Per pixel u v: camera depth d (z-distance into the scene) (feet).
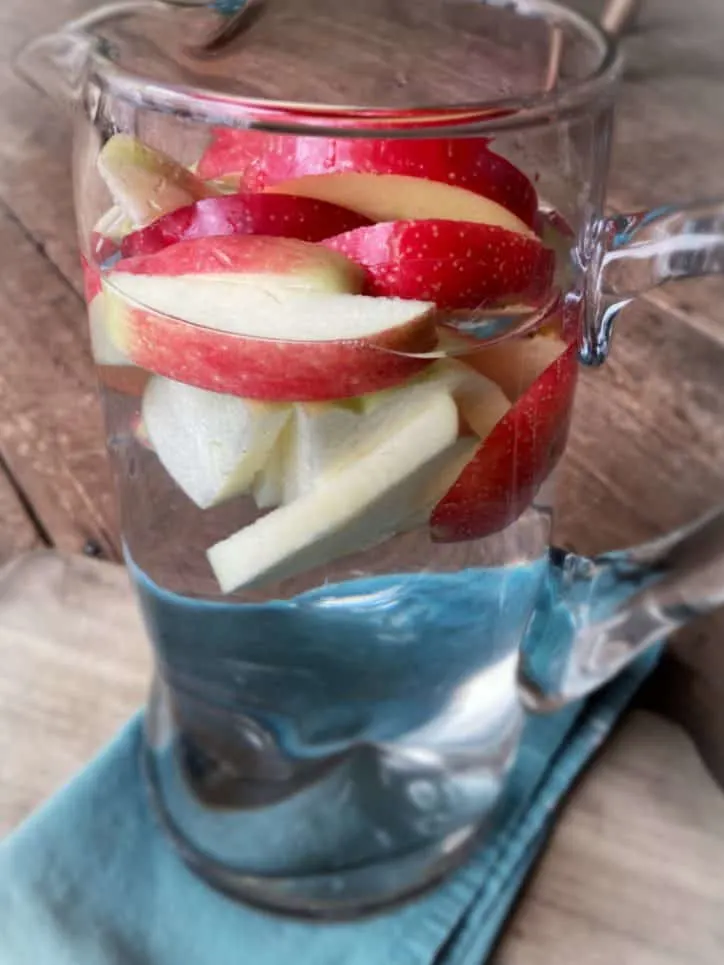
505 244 0.56
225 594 0.65
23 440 1.22
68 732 0.88
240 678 0.72
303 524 0.59
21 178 1.58
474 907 0.76
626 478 1.06
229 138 0.58
